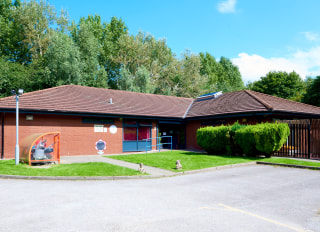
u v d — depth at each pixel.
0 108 14.93
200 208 5.73
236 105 19.56
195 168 11.35
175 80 47.94
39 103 16.89
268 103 17.94
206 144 17.00
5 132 15.66
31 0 37.16
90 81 37.97
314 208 5.74
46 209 5.64
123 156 16.36
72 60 33.94
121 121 19.98
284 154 15.51
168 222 4.81
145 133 21.38
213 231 4.37
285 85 46.03
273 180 9.00
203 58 61.72
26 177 9.44
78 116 18.09
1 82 30.56
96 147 18.66
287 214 5.32
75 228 4.52
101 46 45.34
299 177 9.47
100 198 6.62
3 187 7.98
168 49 49.22
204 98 26.69
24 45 38.03
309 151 13.97
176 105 25.52
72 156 16.98
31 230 4.43
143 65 44.78
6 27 37.75
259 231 4.38
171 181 9.09
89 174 9.84
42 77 34.50
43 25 37.31
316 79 35.56
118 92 24.41
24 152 12.41
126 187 8.05
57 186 8.17
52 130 17.06
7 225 4.66
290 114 17.67
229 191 7.42
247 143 14.80
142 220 4.92
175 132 24.17
